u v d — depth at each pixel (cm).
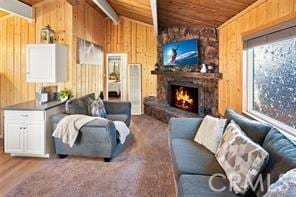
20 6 494
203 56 597
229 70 470
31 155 422
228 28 475
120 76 857
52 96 503
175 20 607
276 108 318
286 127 283
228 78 477
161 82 785
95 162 399
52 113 437
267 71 343
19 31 541
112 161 404
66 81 538
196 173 241
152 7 426
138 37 841
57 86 536
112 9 714
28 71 496
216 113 555
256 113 368
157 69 770
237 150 222
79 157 420
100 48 780
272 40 288
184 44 645
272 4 290
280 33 268
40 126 410
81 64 600
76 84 566
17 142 416
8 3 460
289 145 192
